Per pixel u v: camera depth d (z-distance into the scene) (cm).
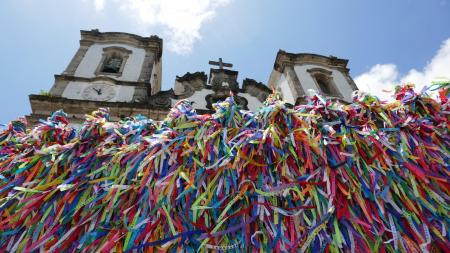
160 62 1725
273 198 293
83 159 332
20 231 292
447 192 314
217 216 289
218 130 340
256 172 307
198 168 316
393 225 281
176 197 294
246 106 1281
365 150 331
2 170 334
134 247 261
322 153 311
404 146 329
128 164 317
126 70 1345
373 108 369
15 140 369
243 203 293
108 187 304
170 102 1175
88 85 1169
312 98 398
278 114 350
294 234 272
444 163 329
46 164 318
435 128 354
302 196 288
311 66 1719
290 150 320
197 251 263
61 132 371
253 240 270
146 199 295
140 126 369
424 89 388
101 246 271
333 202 288
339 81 1661
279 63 1758
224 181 303
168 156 325
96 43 1500
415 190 297
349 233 276
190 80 1362
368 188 300
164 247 261
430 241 270
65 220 285
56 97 984
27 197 298
